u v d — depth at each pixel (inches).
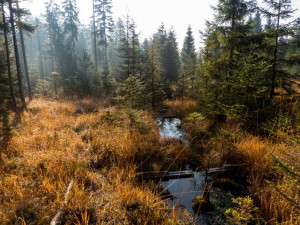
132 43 615.2
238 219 114.5
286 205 119.0
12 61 591.5
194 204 145.6
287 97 252.8
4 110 248.7
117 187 147.0
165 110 568.1
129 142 242.8
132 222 112.8
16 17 527.2
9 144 210.1
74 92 758.5
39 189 134.0
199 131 297.0
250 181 170.6
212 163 203.9
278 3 295.9
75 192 130.3
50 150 198.4
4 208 111.2
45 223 103.5
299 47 304.2
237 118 252.4
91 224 107.2
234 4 322.0
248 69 229.8
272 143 198.8
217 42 357.7
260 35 317.4
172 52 1105.4
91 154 213.5
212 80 346.0
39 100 661.9
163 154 239.0
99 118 354.9
